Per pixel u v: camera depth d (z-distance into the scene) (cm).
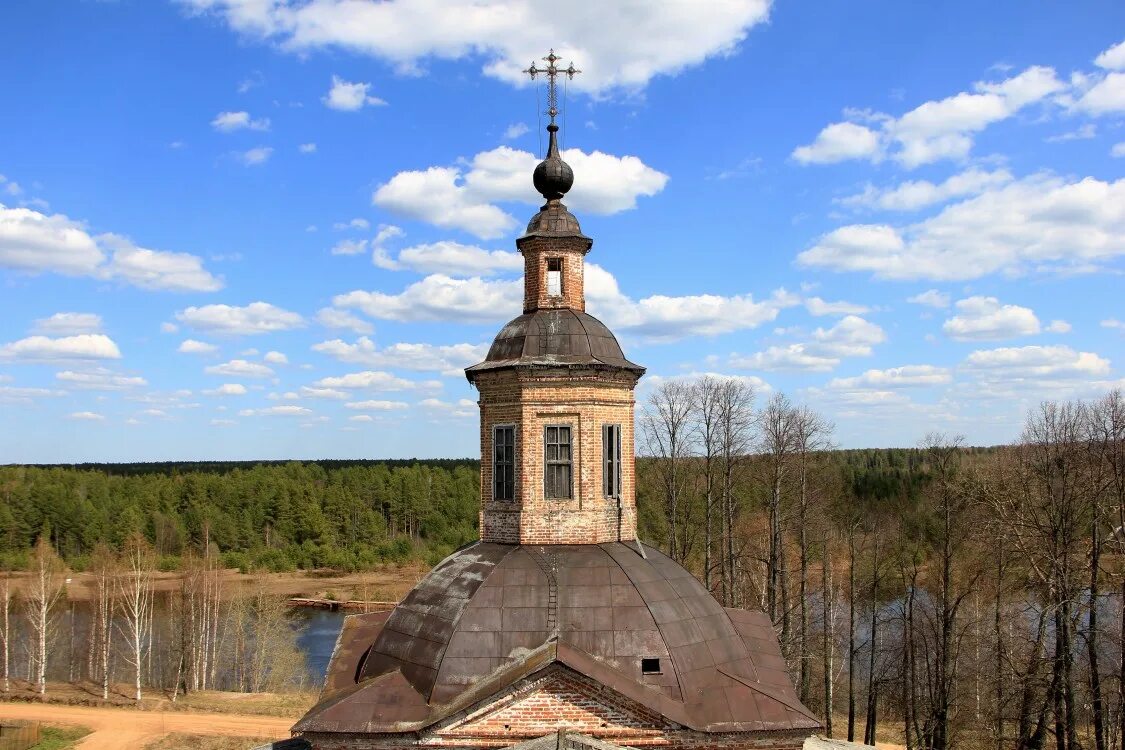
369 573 11462
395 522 13825
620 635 1927
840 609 6888
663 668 1892
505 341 2342
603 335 2352
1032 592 4991
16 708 6259
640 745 1775
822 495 6166
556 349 2269
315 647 8175
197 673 7325
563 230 2416
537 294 2406
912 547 6269
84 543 11769
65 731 5619
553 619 1944
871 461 14462
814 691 5897
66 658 8238
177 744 5325
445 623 1981
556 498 2217
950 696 4769
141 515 11988
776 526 5778
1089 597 4425
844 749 3434
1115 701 4178
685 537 6650
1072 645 4116
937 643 4756
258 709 6225
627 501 2298
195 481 13238
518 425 2238
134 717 5969
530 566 2075
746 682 1950
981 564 5178
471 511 13888
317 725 1803
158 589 10169
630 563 2123
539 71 2523
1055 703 4038
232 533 12131
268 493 12950
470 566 2148
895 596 6875
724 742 1803
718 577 6856
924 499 6931
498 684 1798
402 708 1836
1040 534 4284
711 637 2047
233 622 8800
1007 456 5194
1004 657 4300
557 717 1791
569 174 2481
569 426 2234
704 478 7188
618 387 2302
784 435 5912
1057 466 4362
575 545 2183
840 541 6612
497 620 1947
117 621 9262
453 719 1775
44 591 7275
